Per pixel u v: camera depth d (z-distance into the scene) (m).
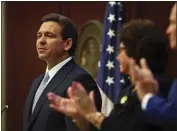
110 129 3.09
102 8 9.42
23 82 10.34
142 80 2.66
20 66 10.34
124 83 6.92
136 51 3.08
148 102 2.68
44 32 4.60
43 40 4.59
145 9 9.01
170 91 2.85
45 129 4.21
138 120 3.00
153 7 8.95
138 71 2.66
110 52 7.50
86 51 8.72
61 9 9.89
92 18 9.56
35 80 4.89
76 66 4.66
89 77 4.46
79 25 9.70
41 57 4.59
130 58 3.03
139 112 3.02
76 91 3.06
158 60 3.07
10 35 10.33
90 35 8.66
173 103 2.70
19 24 10.32
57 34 4.59
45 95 4.39
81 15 9.69
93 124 3.14
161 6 8.88
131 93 3.22
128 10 9.05
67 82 4.38
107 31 7.59
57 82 4.45
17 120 10.27
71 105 3.07
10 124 10.24
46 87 4.47
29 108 4.59
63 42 4.63
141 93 2.69
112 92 7.39
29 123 4.35
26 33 10.30
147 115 2.78
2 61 10.26
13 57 10.34
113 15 7.60
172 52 8.33
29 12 10.26
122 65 2.91
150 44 3.07
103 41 7.61
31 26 10.24
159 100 2.69
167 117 2.67
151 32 3.13
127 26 3.21
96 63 8.52
